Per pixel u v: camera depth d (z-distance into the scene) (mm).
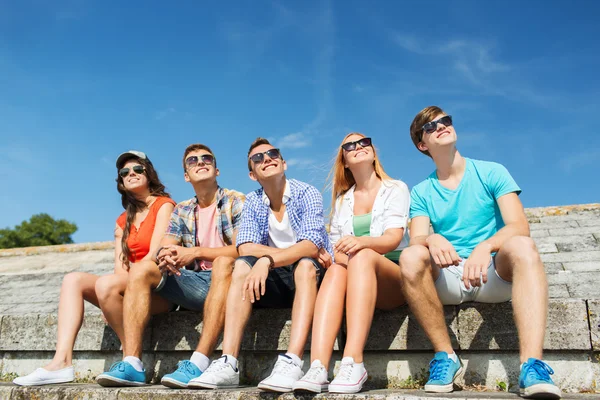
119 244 3969
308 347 3127
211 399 2654
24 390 3117
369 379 3053
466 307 2930
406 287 2707
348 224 3420
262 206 3402
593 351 2688
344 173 3629
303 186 3381
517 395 2406
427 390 2584
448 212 3133
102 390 2922
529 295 2436
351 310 2688
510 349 2799
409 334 2971
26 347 3920
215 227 3703
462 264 2947
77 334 3602
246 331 3273
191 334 3453
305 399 2498
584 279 4137
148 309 3279
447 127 3133
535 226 6082
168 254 3301
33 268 7141
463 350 2918
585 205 6363
